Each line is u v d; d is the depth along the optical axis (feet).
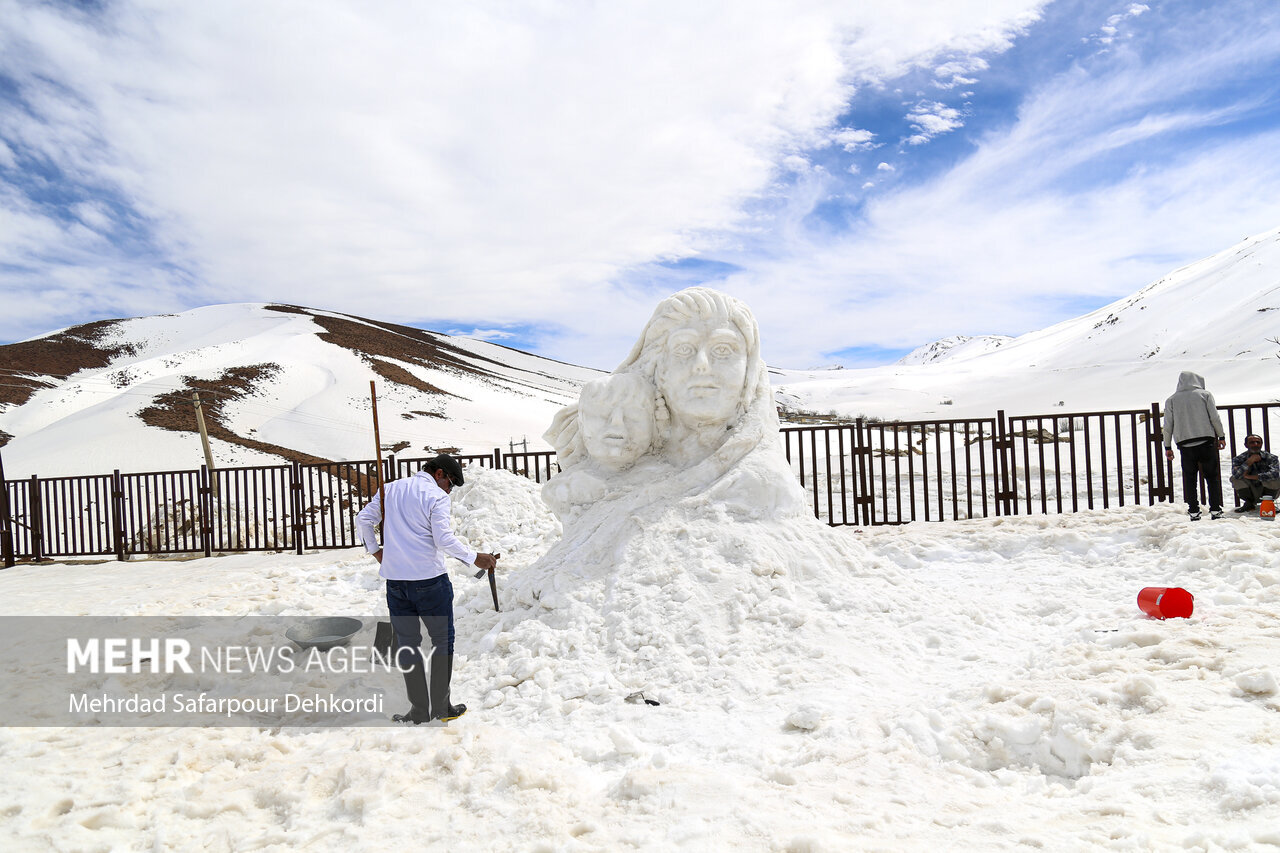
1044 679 11.96
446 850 8.86
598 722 13.07
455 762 10.93
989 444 68.54
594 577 18.34
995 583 20.66
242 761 11.92
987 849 7.97
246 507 38.32
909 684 13.85
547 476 35.22
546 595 18.12
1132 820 7.99
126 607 22.36
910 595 18.10
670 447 21.35
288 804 10.30
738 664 14.66
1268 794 7.85
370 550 14.23
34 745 12.39
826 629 15.84
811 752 10.85
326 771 11.03
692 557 17.87
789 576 17.80
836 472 55.11
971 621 16.97
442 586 13.75
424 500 13.73
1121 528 23.43
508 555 27.14
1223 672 11.23
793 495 19.71
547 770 10.58
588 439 21.27
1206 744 9.19
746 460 20.11
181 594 24.47
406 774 10.68
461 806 9.94
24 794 10.47
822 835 8.31
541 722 13.25
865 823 8.68
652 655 15.20
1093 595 18.49
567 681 14.60
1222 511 23.50
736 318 20.76
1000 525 25.82
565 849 8.62
